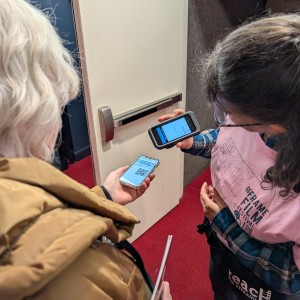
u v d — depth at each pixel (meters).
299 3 1.84
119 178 0.90
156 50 1.34
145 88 1.36
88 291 0.34
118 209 0.45
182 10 1.41
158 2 1.26
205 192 0.83
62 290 0.32
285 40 0.44
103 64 1.13
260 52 0.45
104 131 1.22
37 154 0.42
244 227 0.70
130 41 1.20
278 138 0.54
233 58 0.48
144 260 1.57
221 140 0.79
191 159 2.12
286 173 0.52
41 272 0.28
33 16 0.39
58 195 0.37
